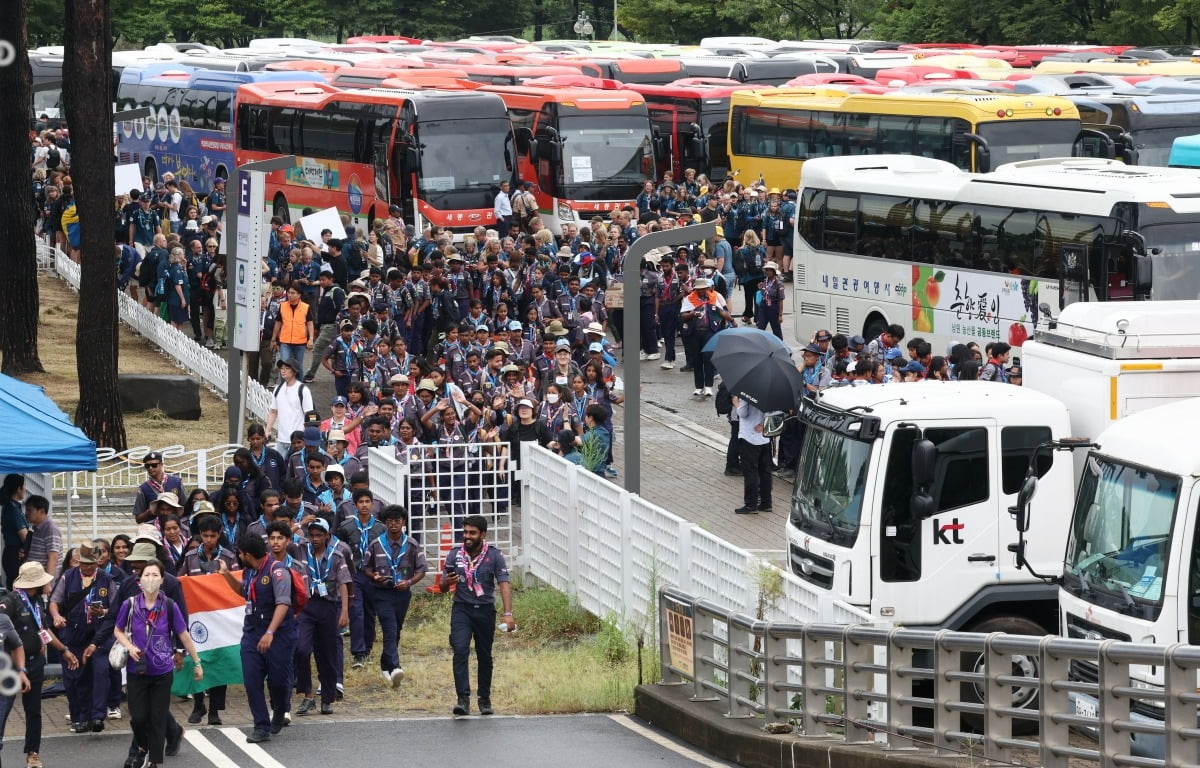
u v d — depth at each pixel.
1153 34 127.12
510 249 55.81
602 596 34.47
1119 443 24.42
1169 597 22.84
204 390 53.38
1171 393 26.70
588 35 189.62
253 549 26.39
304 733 27.09
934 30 136.88
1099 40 130.50
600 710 29.59
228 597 28.00
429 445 37.50
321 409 50.25
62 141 88.12
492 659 30.33
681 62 106.69
